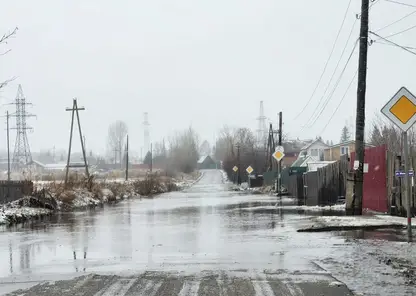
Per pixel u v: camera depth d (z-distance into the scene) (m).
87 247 11.10
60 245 11.54
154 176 56.41
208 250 10.20
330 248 9.78
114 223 17.30
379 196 17.02
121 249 10.67
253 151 86.75
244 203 28.05
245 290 6.48
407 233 10.67
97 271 8.11
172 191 56.94
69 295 6.46
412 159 14.36
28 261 9.34
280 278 7.16
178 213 21.48
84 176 35.75
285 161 101.94
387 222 13.16
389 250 9.12
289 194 38.62
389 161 15.98
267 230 13.55
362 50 15.61
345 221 13.59
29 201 22.88
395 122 10.10
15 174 57.12
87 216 20.91
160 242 11.74
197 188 63.62
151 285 6.95
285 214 18.94
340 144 72.94
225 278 7.29
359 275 7.16
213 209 23.48
